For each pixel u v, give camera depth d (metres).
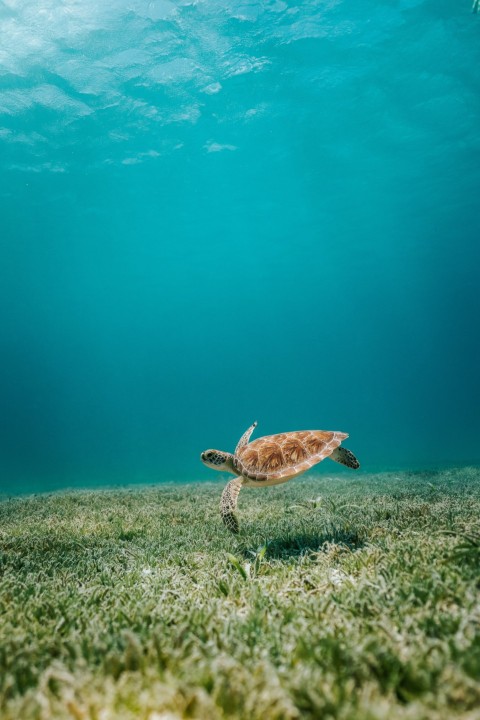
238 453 6.64
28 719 2.14
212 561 5.32
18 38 20.19
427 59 22.92
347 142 30.27
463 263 75.50
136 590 4.36
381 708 1.98
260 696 2.16
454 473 14.98
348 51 22.38
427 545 4.80
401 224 48.75
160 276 65.69
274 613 3.48
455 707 2.10
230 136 29.28
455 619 2.98
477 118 27.88
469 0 19.39
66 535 7.55
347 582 3.96
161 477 31.98
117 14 19.48
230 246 55.56
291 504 9.73
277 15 20.23
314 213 43.69
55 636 3.28
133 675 2.45
